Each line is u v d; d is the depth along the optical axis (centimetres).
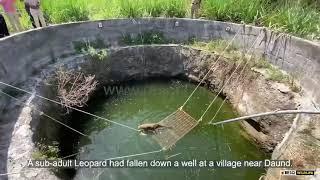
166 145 695
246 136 735
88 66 842
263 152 695
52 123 674
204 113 805
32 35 746
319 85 655
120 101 854
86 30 852
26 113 612
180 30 901
